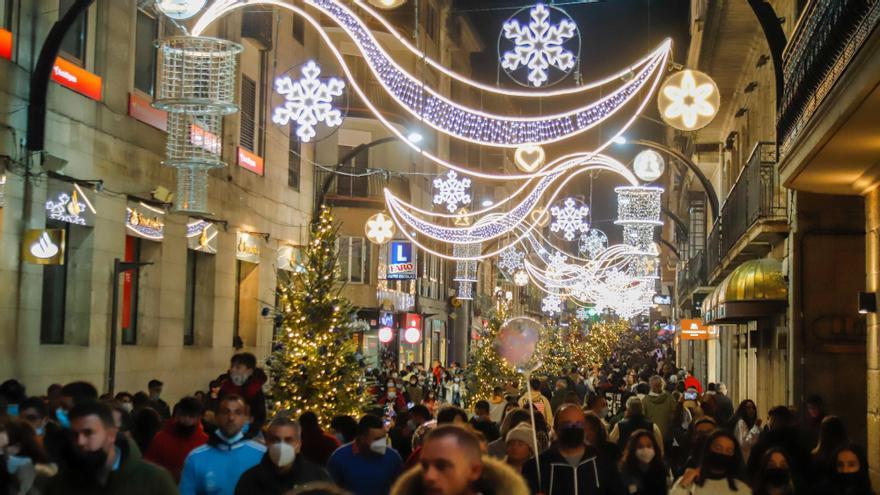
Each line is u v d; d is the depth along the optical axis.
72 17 15.52
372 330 41.50
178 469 9.34
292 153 30.30
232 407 7.83
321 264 17.30
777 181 20.55
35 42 16.61
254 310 26.97
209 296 24.11
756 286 20.61
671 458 14.30
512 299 69.12
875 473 15.23
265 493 7.32
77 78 17.88
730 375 34.12
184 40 12.22
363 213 39.84
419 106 17.69
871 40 10.24
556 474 8.51
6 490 6.98
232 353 25.38
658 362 62.59
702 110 12.27
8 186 15.63
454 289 57.41
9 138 15.69
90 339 18.45
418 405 13.88
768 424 13.14
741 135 31.23
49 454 8.05
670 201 75.19
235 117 25.22
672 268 71.25
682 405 16.67
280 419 7.39
